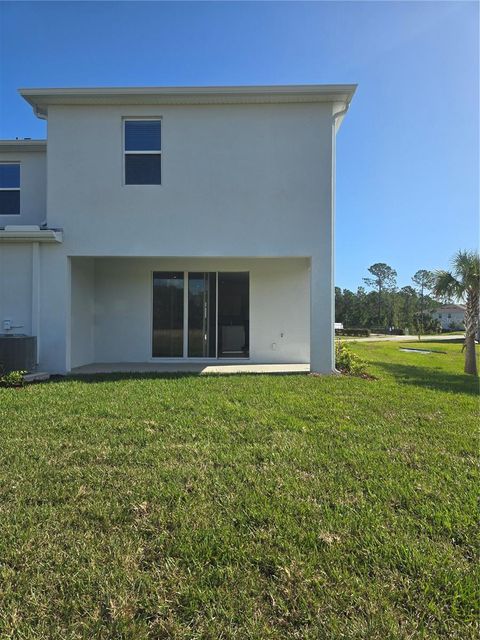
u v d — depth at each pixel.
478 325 13.10
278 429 4.95
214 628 1.95
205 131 9.73
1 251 9.76
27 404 6.10
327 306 9.70
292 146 9.72
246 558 2.47
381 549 2.55
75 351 10.63
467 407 6.27
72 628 1.95
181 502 3.14
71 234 9.77
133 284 12.05
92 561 2.43
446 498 3.23
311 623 1.98
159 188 9.74
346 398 6.72
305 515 2.95
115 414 5.54
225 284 12.27
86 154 9.78
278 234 9.74
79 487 3.38
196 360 12.16
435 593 2.18
